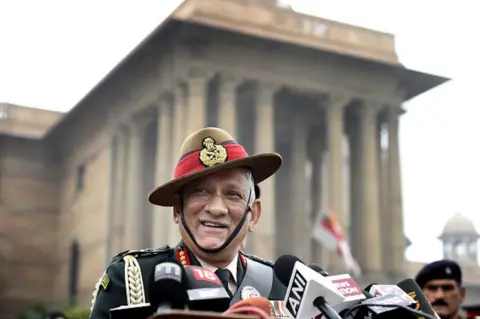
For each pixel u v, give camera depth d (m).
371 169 38.06
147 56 36.72
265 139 35.41
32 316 42.09
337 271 36.06
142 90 37.81
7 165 48.97
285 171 42.81
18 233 47.97
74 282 45.47
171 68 35.03
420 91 40.34
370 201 37.75
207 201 2.90
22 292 46.88
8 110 49.47
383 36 38.94
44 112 51.09
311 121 42.00
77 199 45.97
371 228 37.38
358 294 2.65
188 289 2.27
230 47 35.66
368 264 36.88
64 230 47.84
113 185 40.25
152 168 39.66
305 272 2.44
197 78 34.56
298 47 36.69
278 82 36.47
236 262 2.98
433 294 5.71
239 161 2.91
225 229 2.89
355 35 38.34
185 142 3.02
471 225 49.34
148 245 38.53
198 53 35.00
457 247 49.16
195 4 35.09
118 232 39.06
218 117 34.94
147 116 38.97
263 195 34.62
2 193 47.97
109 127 41.19
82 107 43.50
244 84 36.28
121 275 2.80
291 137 42.53
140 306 2.26
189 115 34.12
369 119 38.59
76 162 46.72
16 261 47.47
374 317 2.72
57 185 49.69
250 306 2.07
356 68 38.62
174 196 3.02
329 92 37.66
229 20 35.53
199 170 2.86
